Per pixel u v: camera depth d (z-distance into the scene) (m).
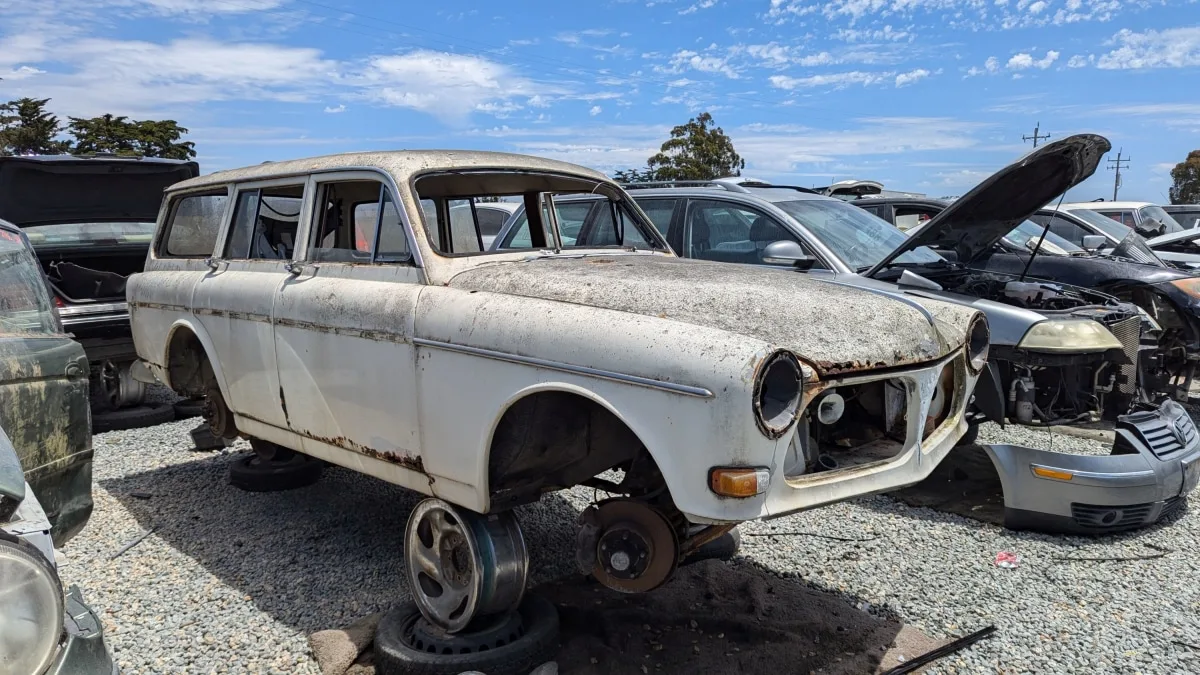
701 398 2.58
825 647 3.35
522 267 3.56
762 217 6.17
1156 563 4.22
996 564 4.21
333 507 5.06
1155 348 5.61
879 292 3.42
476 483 3.16
